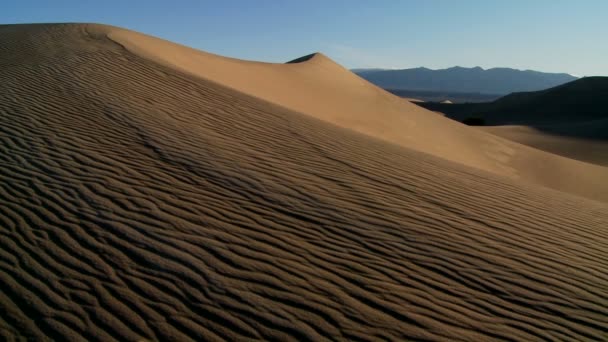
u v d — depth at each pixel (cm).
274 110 1068
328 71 3622
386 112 2822
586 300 402
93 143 707
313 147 823
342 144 878
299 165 707
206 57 2481
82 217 485
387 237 489
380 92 3525
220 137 798
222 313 349
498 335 347
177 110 931
